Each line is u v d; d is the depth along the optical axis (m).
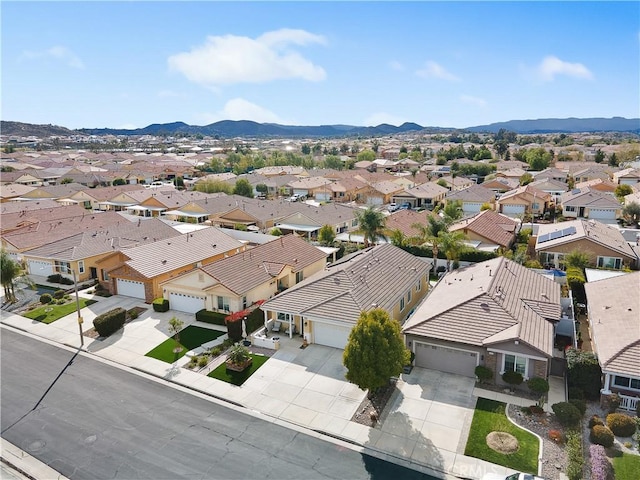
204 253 49.66
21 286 46.47
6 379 28.98
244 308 37.53
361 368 23.64
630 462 20.59
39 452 22.22
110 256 44.97
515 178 116.12
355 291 33.41
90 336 35.00
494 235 56.25
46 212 71.06
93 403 26.16
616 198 79.56
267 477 20.19
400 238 54.69
